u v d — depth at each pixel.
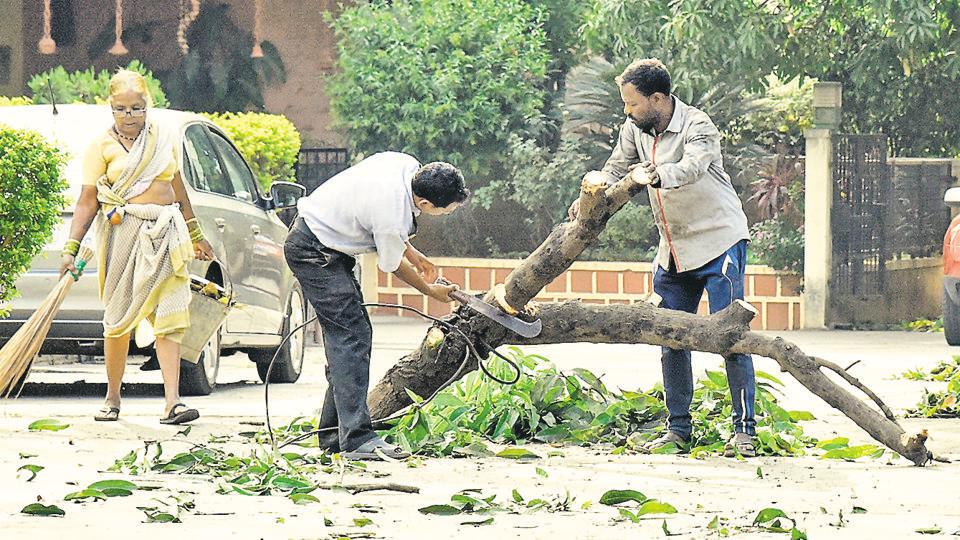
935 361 16.22
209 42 29.73
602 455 8.73
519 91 24.31
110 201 10.23
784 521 6.52
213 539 6.00
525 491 7.38
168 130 10.47
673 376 8.95
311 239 8.34
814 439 9.31
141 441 9.16
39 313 9.91
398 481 7.62
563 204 24.06
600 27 22.62
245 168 13.72
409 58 24.19
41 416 10.48
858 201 22.81
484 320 8.85
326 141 29.84
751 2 22.14
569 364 15.64
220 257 12.34
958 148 24.92
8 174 11.12
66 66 30.53
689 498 7.18
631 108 8.59
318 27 29.95
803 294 22.44
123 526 6.25
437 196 8.21
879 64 23.19
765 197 23.30
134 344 11.91
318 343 19.27
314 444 8.92
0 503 6.80
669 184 8.27
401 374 9.00
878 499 7.18
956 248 18.39
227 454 8.50
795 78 25.06
